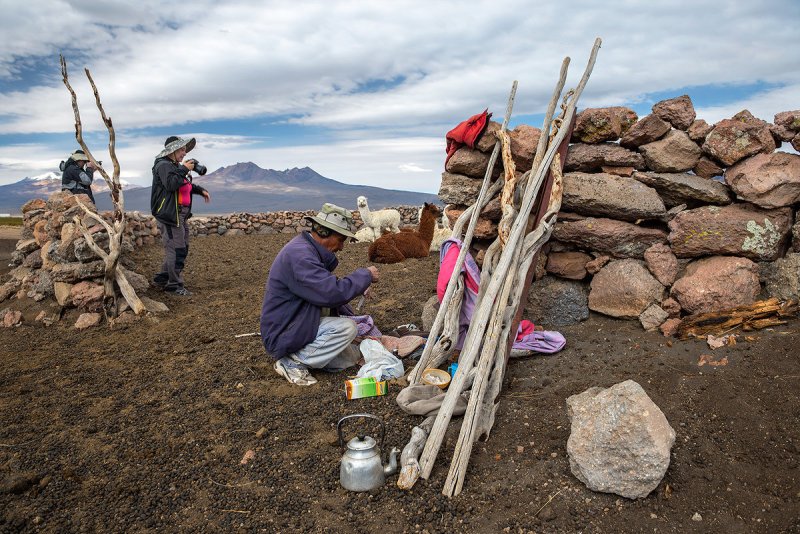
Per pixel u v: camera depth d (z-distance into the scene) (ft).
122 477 11.21
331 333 15.30
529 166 17.30
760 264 15.11
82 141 21.72
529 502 9.93
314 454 11.82
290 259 14.98
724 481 9.93
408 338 17.01
